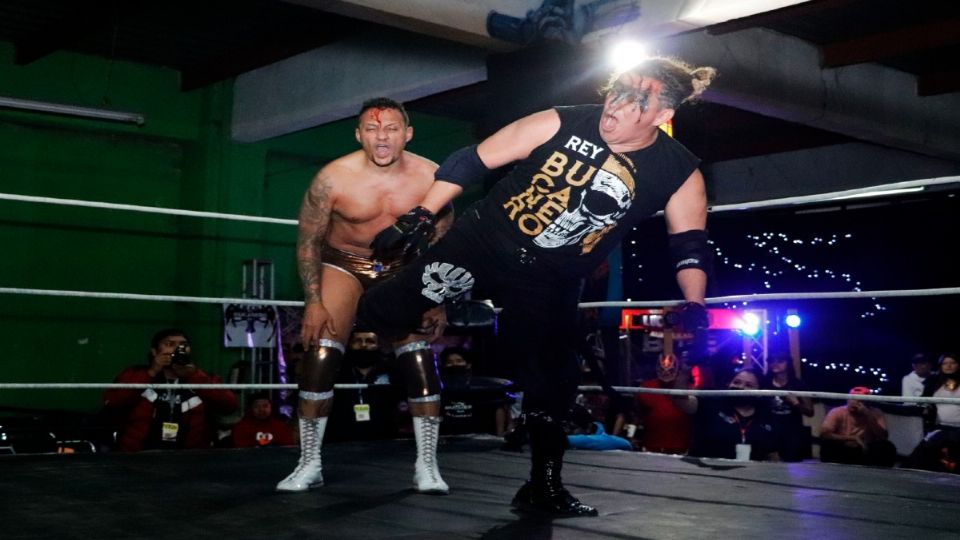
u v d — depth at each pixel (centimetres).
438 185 261
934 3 736
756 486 326
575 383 282
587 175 250
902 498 299
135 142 937
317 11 780
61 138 895
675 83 241
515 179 259
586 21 654
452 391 573
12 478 339
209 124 946
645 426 689
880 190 360
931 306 989
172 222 955
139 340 928
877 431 655
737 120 1038
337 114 873
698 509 281
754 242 1095
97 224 912
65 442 643
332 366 324
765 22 680
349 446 455
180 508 282
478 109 1055
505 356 280
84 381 895
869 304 1017
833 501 294
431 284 273
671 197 264
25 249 871
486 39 660
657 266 1131
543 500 274
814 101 826
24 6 760
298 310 945
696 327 258
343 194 313
